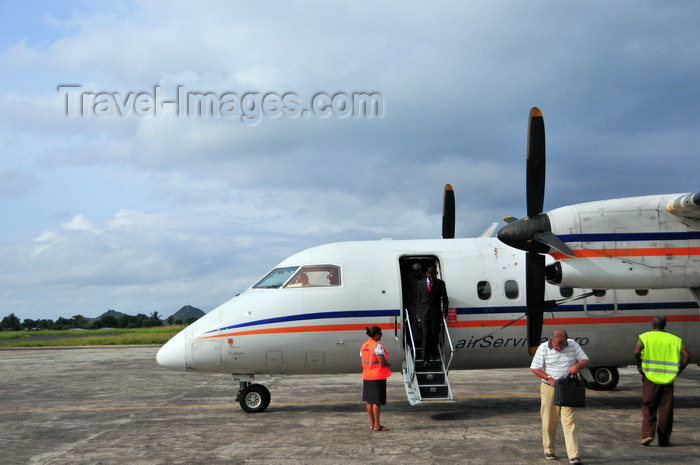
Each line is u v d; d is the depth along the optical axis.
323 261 10.52
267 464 7.00
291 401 11.84
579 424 9.02
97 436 8.82
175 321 62.41
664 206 9.06
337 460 7.12
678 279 8.95
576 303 10.54
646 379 7.57
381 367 8.72
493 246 11.09
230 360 10.09
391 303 10.25
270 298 10.25
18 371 18.72
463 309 10.40
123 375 17.23
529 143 9.27
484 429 8.77
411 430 8.77
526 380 14.87
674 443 7.75
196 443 8.16
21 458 7.57
